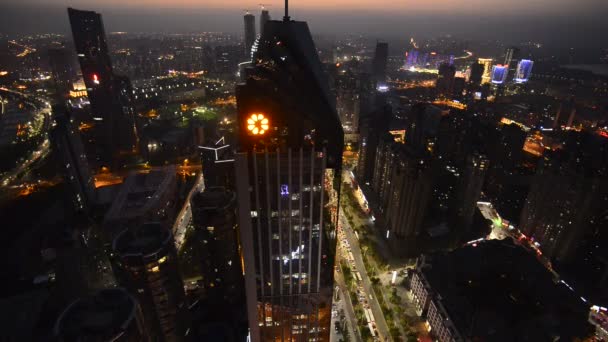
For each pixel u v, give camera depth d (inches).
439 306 7598.4
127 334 4303.6
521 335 6609.3
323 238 4530.0
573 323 6870.1
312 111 3762.3
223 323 7568.9
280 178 4030.5
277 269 4704.7
